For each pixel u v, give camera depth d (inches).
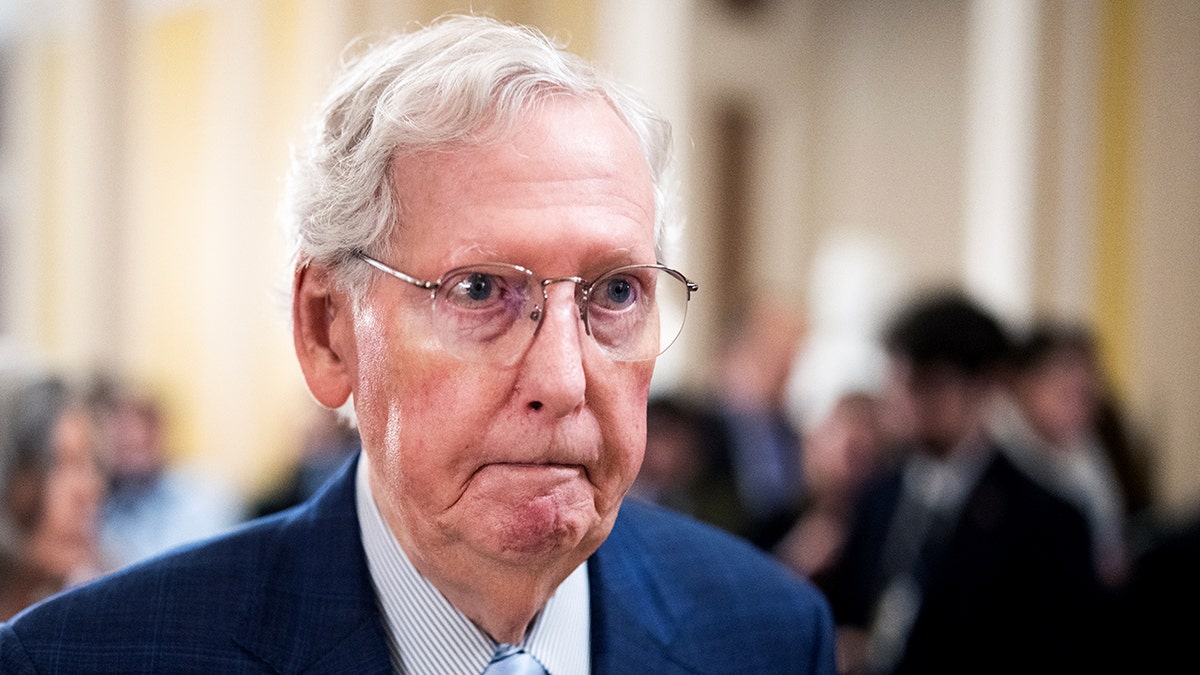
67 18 183.6
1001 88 226.4
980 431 111.3
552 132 37.8
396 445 38.3
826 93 306.7
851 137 313.9
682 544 53.3
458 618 41.7
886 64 315.3
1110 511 129.0
